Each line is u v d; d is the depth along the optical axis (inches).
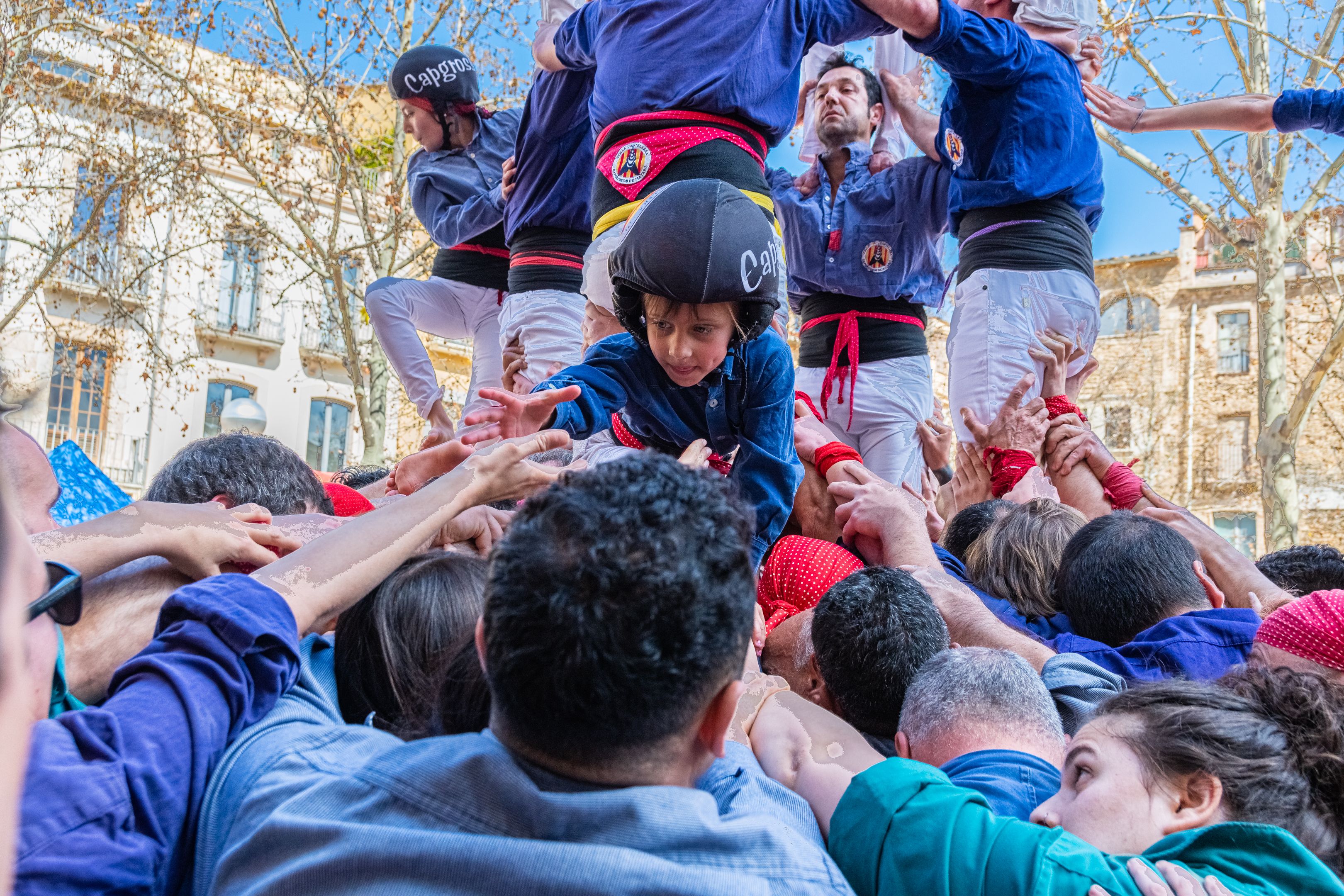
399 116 649.0
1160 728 63.3
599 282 127.5
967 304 163.0
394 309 196.4
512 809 46.1
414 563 72.8
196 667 56.5
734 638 46.5
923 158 169.5
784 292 137.7
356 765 52.9
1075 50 164.7
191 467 85.8
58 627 63.8
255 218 657.6
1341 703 65.3
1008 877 54.1
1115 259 1211.2
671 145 121.7
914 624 82.5
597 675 44.3
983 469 164.4
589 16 138.4
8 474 59.8
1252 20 575.2
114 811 49.0
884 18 137.1
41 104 637.3
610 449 120.2
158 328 876.6
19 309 639.1
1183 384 1175.6
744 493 100.1
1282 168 601.9
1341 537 979.3
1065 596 111.1
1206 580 109.6
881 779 61.4
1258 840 56.1
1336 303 1005.2
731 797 58.2
